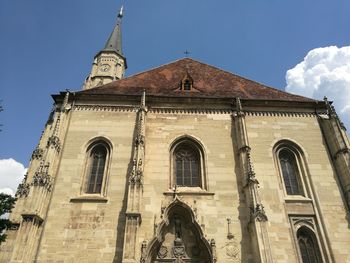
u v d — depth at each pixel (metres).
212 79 37.12
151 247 22.69
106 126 29.36
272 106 31.73
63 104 29.86
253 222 23.02
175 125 29.81
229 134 29.55
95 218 24.14
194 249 23.64
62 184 25.78
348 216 25.56
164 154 27.91
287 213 25.41
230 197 25.66
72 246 22.88
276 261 23.12
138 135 27.30
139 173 24.75
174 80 36.12
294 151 29.45
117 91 32.56
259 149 28.86
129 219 22.48
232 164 27.66
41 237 23.00
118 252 22.70
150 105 30.94
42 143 28.22
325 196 26.56
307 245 24.55
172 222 24.64
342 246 24.09
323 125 30.78
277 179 27.25
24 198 24.59
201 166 27.69
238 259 22.81
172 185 26.59
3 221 19.47
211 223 24.31
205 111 30.98
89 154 28.09
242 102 31.56
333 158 28.78
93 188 26.42
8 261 21.66
